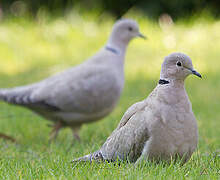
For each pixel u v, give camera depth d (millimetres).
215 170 6961
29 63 22891
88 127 12711
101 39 25656
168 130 6625
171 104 6715
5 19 27562
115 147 7059
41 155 9023
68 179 6430
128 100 16266
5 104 16094
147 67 21625
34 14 28359
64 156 8586
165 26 26547
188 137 6719
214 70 20797
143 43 25016
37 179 6617
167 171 6559
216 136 11352
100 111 11539
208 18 27891
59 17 27953
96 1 29234
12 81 19859
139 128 6754
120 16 29719
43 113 11766
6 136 11000
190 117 6754
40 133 12352
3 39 24703
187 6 29047
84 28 26734
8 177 6777
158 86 6953
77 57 23562
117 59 11859
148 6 29156
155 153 6746
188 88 18188
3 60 22953
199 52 23531
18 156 9297
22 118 14117
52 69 21766
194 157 8219
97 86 11242
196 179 6375
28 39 25312
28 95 11539
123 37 12102
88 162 7234
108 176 6414
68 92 11211
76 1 28812
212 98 16609
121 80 11750
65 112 11414
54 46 25016
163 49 24109
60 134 12555
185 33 25891
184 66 6844
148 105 6855
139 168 6633
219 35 25453
